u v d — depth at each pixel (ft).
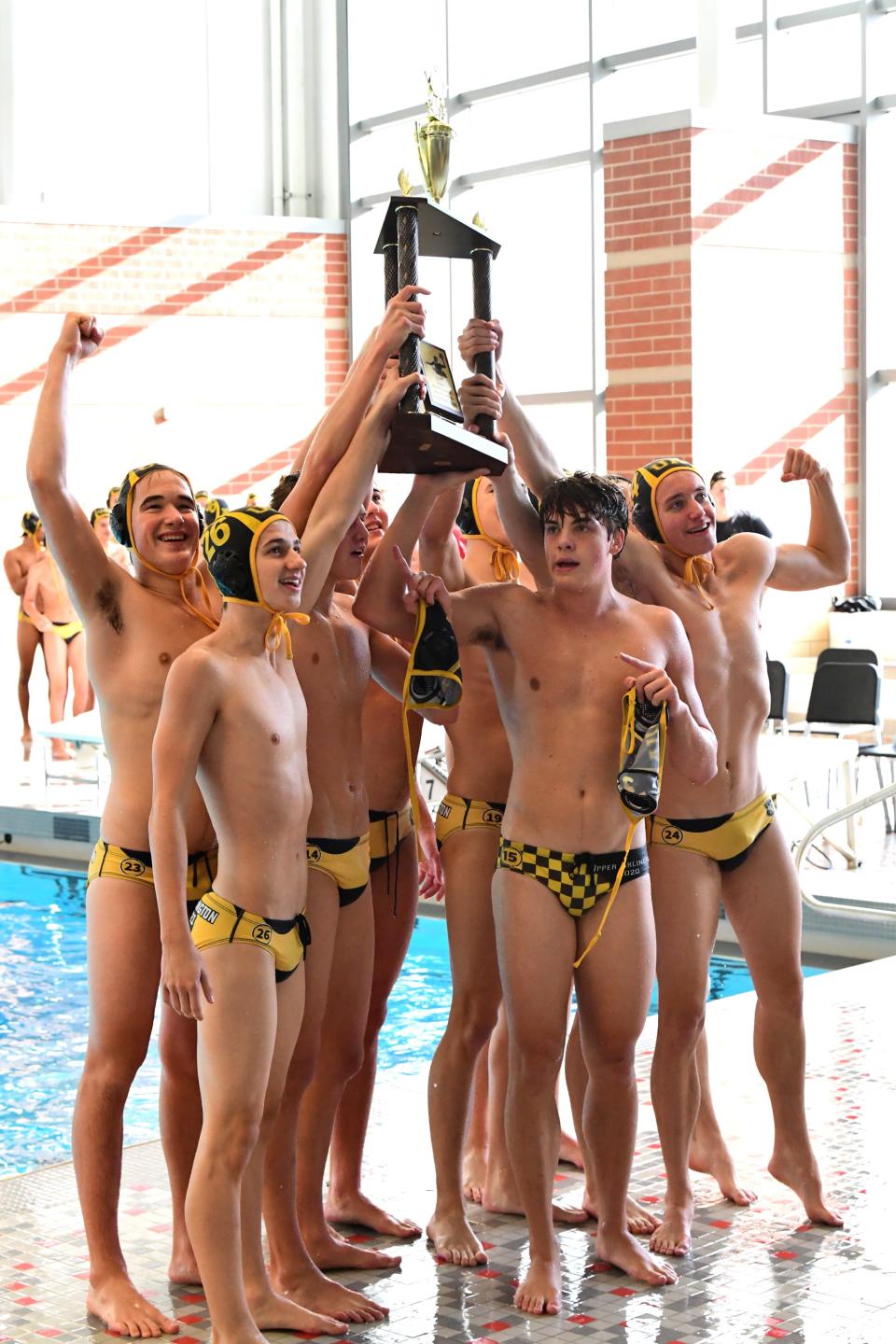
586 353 46.47
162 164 53.52
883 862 25.93
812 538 13.73
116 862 11.16
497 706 12.33
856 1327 10.68
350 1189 12.71
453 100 49.80
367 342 11.43
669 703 11.14
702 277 36.32
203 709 10.24
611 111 46.32
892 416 40.52
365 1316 10.92
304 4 54.85
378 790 12.65
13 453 48.21
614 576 12.62
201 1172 10.17
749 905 12.47
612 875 11.27
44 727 32.89
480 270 11.89
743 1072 16.17
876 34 40.19
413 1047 20.44
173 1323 10.78
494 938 12.23
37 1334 10.75
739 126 36.91
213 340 50.96
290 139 55.01
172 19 53.36
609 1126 11.57
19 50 51.11
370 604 11.48
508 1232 12.61
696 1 41.16
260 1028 10.28
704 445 36.68
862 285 39.83
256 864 10.40
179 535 11.59
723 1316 10.89
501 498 12.14
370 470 10.91
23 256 47.91
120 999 11.03
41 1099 18.48
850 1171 13.50
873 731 31.22
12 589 40.52
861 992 19.03
